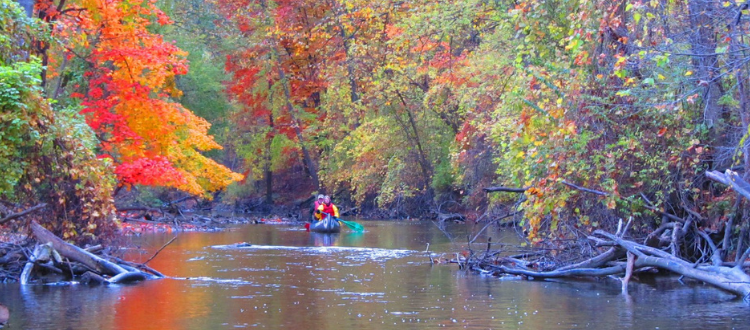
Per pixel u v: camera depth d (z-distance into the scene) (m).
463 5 19.09
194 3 44.31
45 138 12.17
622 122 11.94
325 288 10.71
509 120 15.88
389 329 7.57
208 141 23.56
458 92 23.94
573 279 11.72
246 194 45.56
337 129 36.78
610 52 11.90
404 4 20.78
